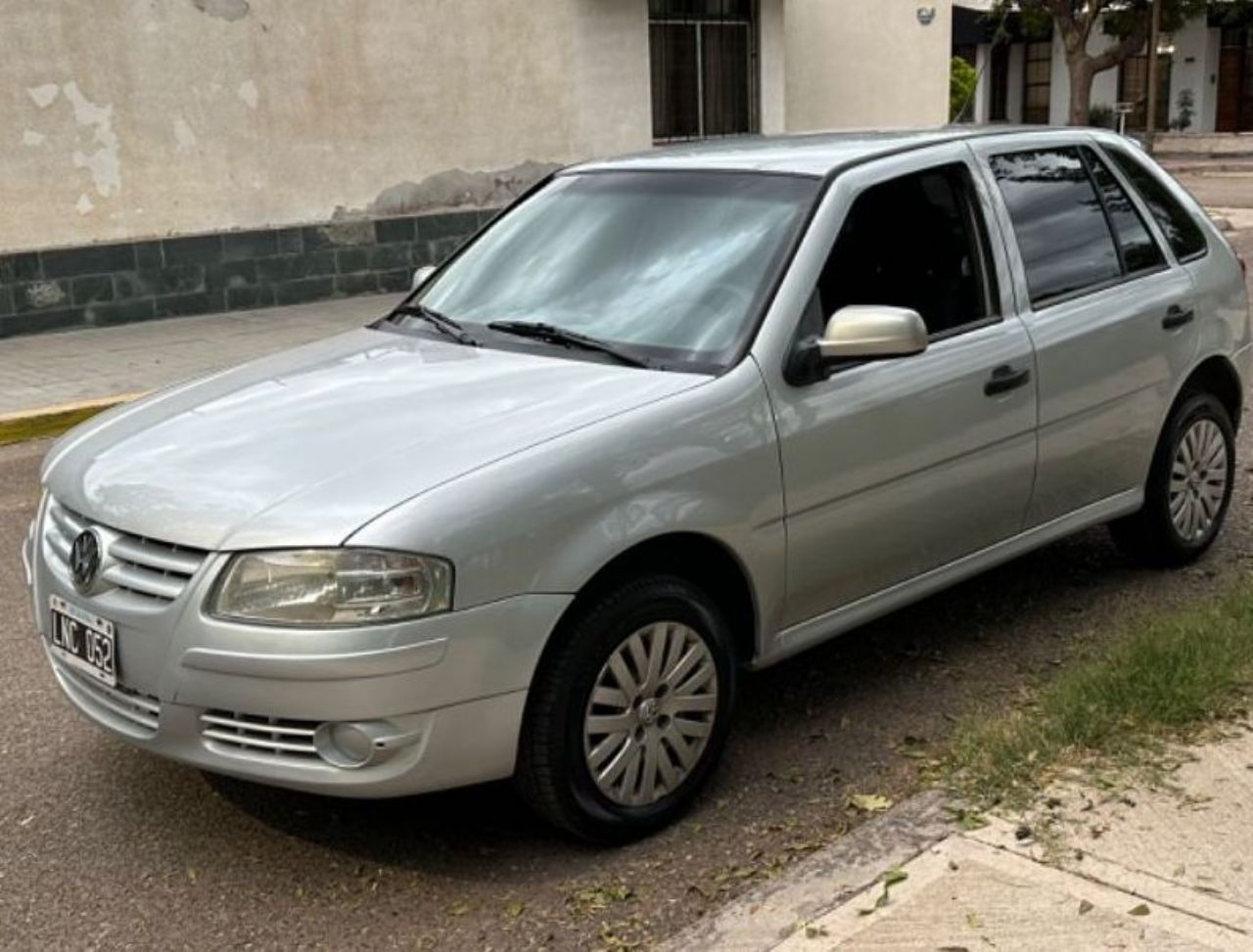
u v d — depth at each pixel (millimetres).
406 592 3238
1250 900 3080
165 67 12234
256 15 12664
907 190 4535
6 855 3762
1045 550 5977
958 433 4422
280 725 3314
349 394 3973
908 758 4148
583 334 4242
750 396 3875
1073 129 5344
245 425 3830
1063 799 3549
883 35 18078
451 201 14211
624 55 15016
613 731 3623
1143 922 3014
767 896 3252
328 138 13305
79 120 11859
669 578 3711
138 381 10180
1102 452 5055
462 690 3320
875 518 4227
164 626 3365
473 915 3414
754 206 4395
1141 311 5137
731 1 16000
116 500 3576
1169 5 27625
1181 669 4145
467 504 3320
